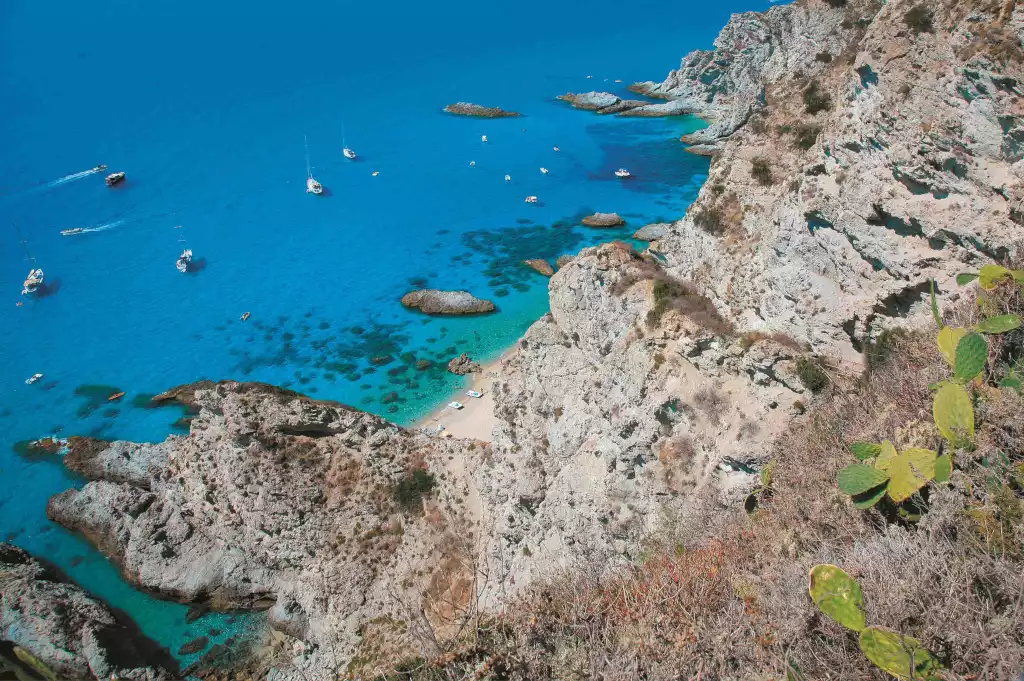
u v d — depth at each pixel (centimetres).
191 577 3234
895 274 1648
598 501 2112
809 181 1877
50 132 8675
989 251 1477
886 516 946
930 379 1160
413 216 7025
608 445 2105
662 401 1889
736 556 1063
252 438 3134
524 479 2441
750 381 1792
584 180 7738
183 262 6100
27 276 5950
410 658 1003
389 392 4616
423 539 2875
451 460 2952
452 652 956
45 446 4212
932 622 714
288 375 4828
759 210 2212
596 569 1358
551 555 2306
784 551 1016
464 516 2827
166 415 4547
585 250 2431
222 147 8575
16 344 5219
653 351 1978
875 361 1623
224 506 3228
